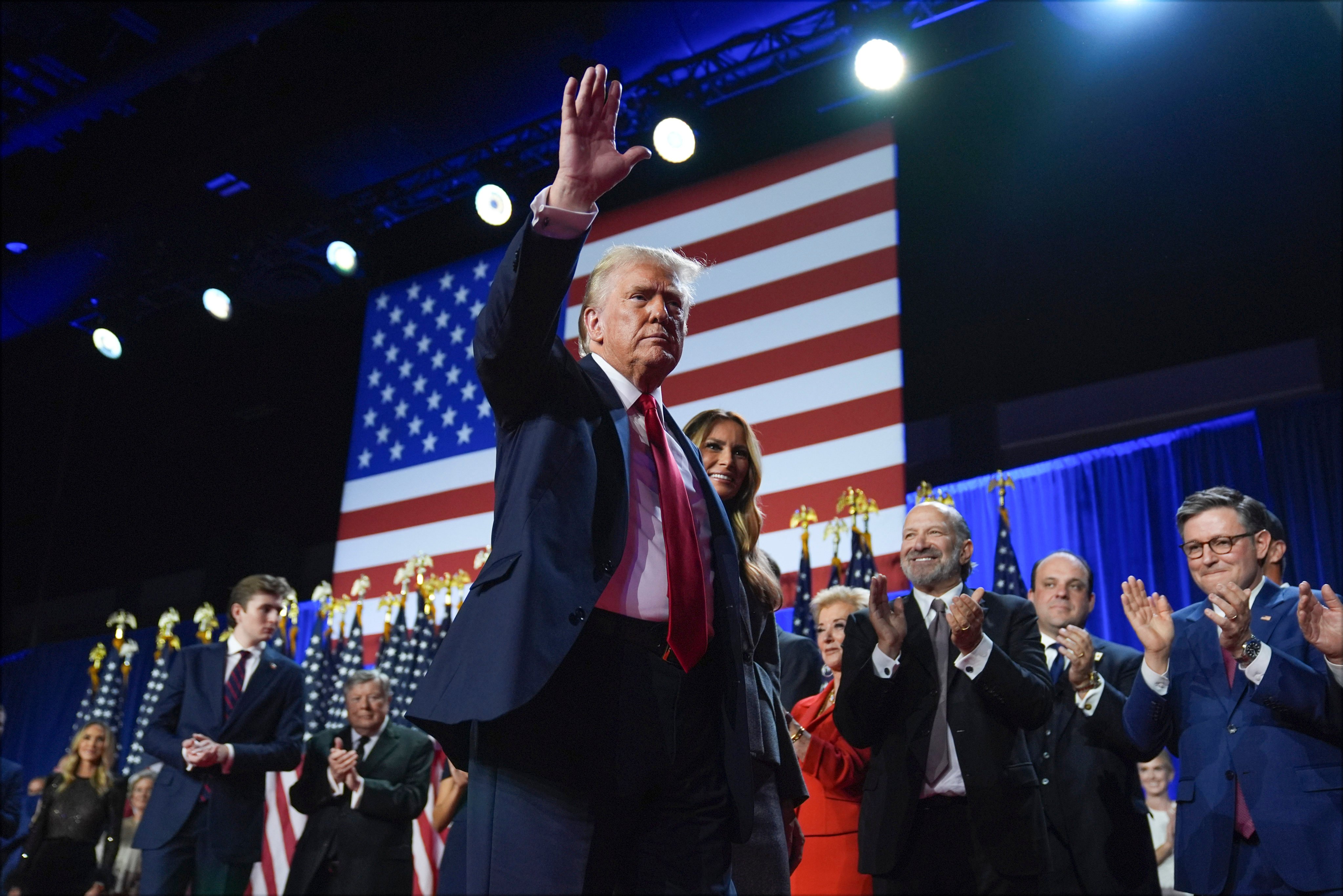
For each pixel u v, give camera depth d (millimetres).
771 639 2713
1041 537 8336
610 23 8055
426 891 6535
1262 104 8312
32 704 13531
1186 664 3639
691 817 1745
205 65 9930
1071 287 9117
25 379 13742
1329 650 3207
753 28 8086
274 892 6531
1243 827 3311
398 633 8242
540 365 1757
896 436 7164
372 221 10055
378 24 9273
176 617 9578
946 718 3570
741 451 3162
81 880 6598
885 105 8617
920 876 3438
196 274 10750
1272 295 8258
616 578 1755
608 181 1709
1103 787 3811
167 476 14297
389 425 9609
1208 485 7812
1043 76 8945
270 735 5148
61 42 9711
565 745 1634
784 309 7863
